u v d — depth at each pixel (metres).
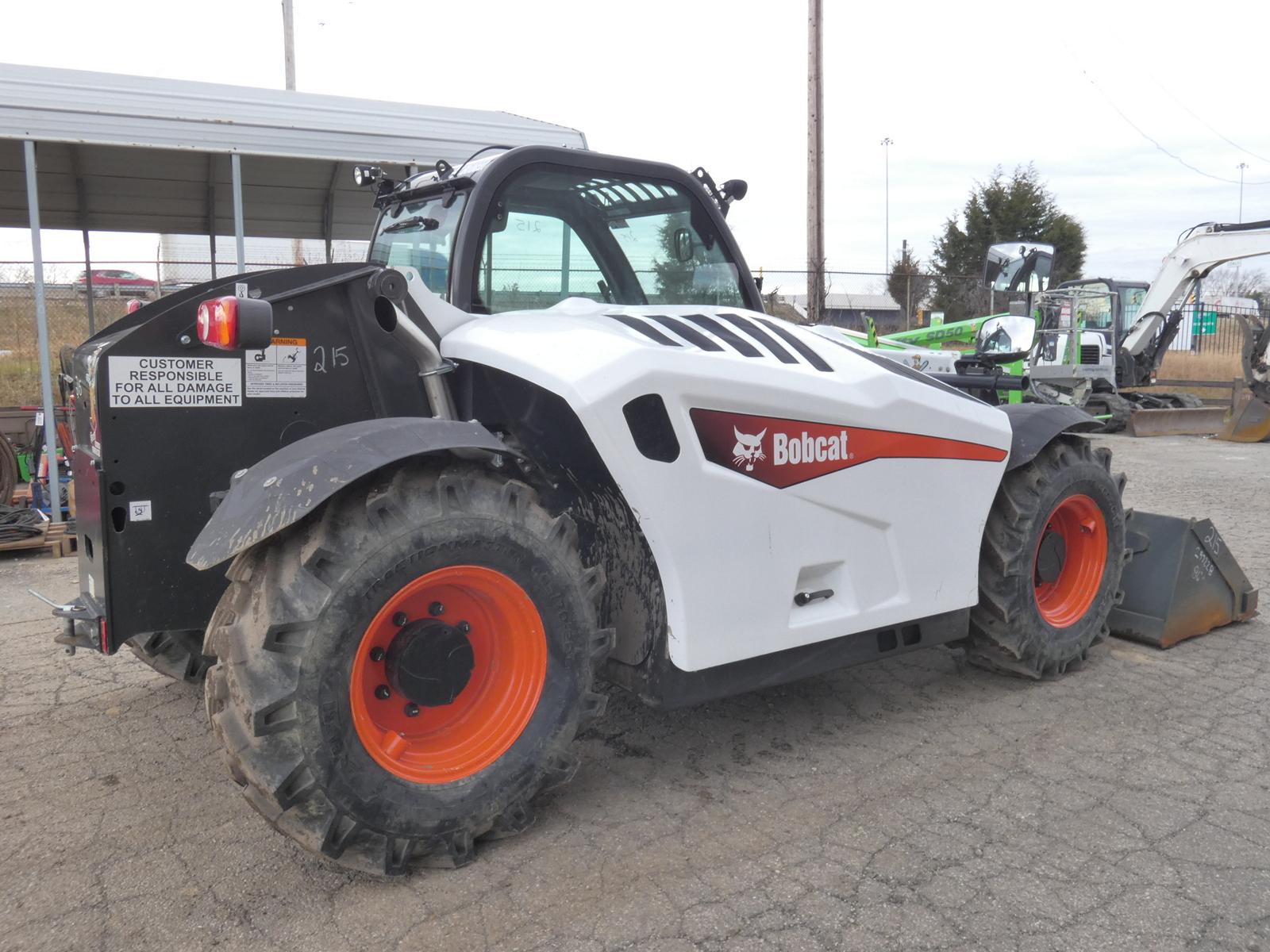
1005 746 3.10
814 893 2.25
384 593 2.17
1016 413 3.63
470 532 2.28
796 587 2.81
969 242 33.59
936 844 2.47
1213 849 2.45
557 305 2.93
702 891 2.26
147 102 6.11
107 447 2.38
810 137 14.35
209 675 2.20
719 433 2.60
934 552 3.14
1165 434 13.70
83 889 2.27
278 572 2.13
